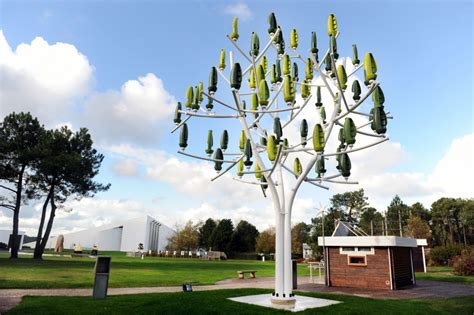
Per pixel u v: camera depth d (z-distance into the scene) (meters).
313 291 13.36
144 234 68.62
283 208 9.60
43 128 27.66
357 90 9.27
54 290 11.09
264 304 8.73
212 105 10.40
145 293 10.42
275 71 10.76
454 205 59.19
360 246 15.24
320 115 11.09
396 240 14.59
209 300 8.89
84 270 18.14
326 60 10.21
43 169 25.81
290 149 9.91
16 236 26.70
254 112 9.30
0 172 25.86
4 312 7.30
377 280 14.55
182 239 58.22
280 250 9.22
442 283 16.97
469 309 9.45
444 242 57.16
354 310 8.27
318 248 42.22
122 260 32.12
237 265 31.44
